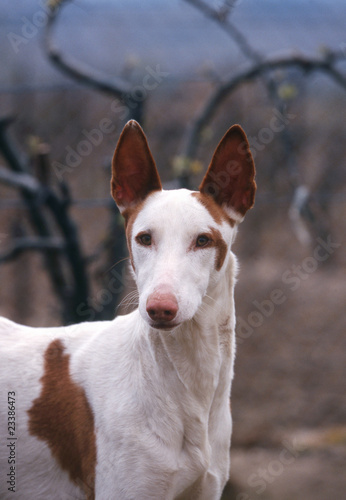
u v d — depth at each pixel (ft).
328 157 51.62
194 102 41.75
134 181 14.15
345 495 25.03
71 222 23.52
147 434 13.15
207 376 13.53
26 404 14.02
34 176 24.44
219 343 13.74
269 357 36.19
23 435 13.92
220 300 13.65
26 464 13.97
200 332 13.35
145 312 12.21
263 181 40.86
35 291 40.52
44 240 23.94
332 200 48.44
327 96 49.37
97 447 13.37
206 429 13.61
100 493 13.25
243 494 25.48
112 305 23.15
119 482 13.04
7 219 36.65
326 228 37.40
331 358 36.17
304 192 23.76
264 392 33.53
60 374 14.19
